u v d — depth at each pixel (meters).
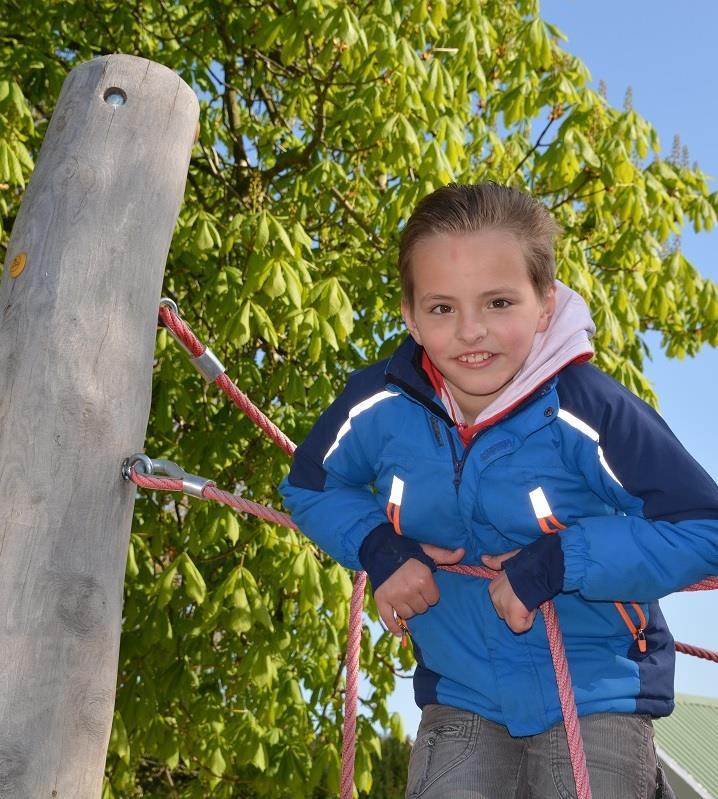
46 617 2.03
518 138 7.25
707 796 9.62
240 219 5.48
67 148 2.37
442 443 1.88
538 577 1.71
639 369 7.26
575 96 6.22
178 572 5.93
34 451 2.12
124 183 2.36
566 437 1.78
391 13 5.96
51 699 2.00
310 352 5.20
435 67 5.93
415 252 1.79
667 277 6.41
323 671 7.16
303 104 7.19
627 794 1.73
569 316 1.84
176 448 6.22
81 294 2.24
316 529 2.04
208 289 5.66
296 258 5.37
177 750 6.29
